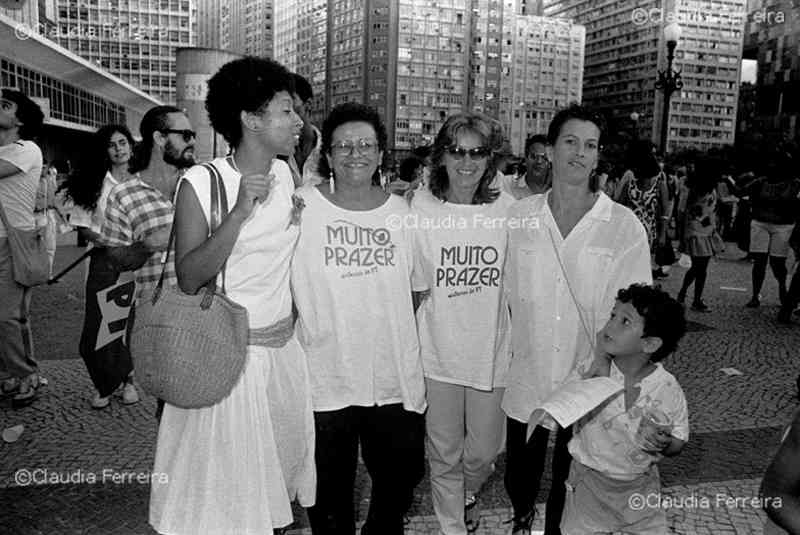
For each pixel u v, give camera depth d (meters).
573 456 2.38
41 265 4.19
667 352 2.27
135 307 2.09
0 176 3.99
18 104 4.12
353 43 92.25
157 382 1.94
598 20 89.62
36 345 5.90
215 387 1.94
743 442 3.93
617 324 2.24
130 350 2.00
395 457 2.47
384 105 92.88
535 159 4.00
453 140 2.47
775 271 7.74
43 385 4.80
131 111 40.22
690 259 7.78
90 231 4.09
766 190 7.70
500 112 97.00
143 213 3.46
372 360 2.38
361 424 2.47
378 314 2.37
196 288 1.96
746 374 5.32
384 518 2.54
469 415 2.66
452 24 94.75
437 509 2.69
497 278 2.55
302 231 2.31
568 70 98.38
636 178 8.75
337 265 2.32
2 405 4.45
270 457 2.09
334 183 2.51
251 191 1.85
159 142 3.59
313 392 2.37
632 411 2.26
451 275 2.54
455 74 95.88
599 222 2.46
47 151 26.08
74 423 4.12
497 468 3.51
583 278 2.46
